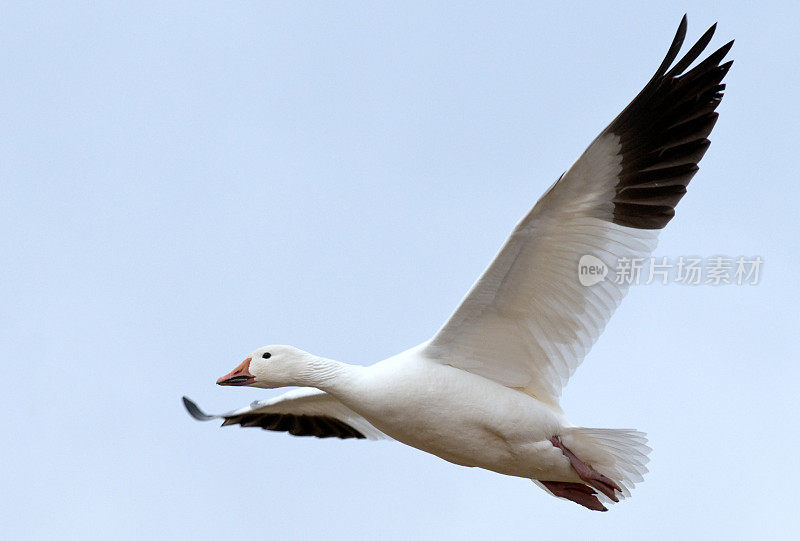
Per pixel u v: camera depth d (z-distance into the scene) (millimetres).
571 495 12664
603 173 11336
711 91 11680
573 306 11742
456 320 11781
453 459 12289
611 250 11555
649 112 11430
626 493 12180
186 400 14430
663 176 11555
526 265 11469
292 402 14438
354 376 12305
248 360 12906
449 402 11852
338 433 14898
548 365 12047
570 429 11969
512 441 11930
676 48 11375
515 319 11805
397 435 12203
